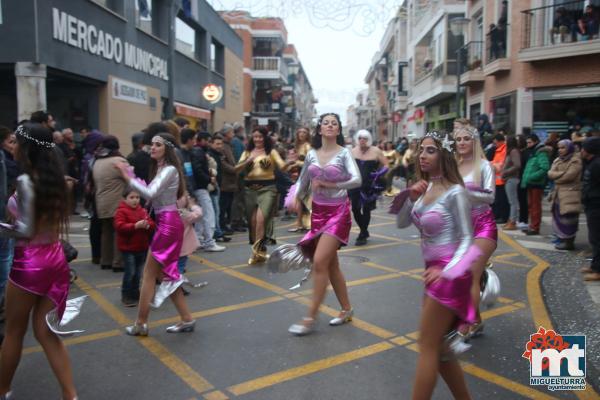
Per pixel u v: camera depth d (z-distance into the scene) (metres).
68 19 11.59
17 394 3.55
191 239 5.56
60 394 3.55
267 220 7.47
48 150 3.20
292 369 3.91
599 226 6.23
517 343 4.38
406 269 7.02
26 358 4.15
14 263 3.18
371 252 8.21
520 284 6.18
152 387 3.65
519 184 10.16
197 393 3.56
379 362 4.03
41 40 10.66
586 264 7.12
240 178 10.00
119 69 14.27
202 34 22.83
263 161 7.57
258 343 4.42
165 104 18.00
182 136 7.77
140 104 15.65
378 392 3.55
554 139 11.70
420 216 3.12
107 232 6.90
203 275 6.73
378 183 8.76
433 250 3.07
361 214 8.79
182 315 4.64
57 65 11.26
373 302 5.52
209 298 5.72
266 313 5.20
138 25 15.84
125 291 5.47
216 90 20.33
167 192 4.45
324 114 4.79
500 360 4.05
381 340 4.46
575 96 15.84
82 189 11.31
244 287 6.16
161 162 4.55
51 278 3.20
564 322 4.83
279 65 37.72
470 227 2.97
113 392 3.57
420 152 3.14
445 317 2.87
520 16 16.97
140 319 4.57
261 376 3.80
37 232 3.15
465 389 3.02
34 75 10.62
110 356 4.18
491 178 4.42
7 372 3.28
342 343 4.40
